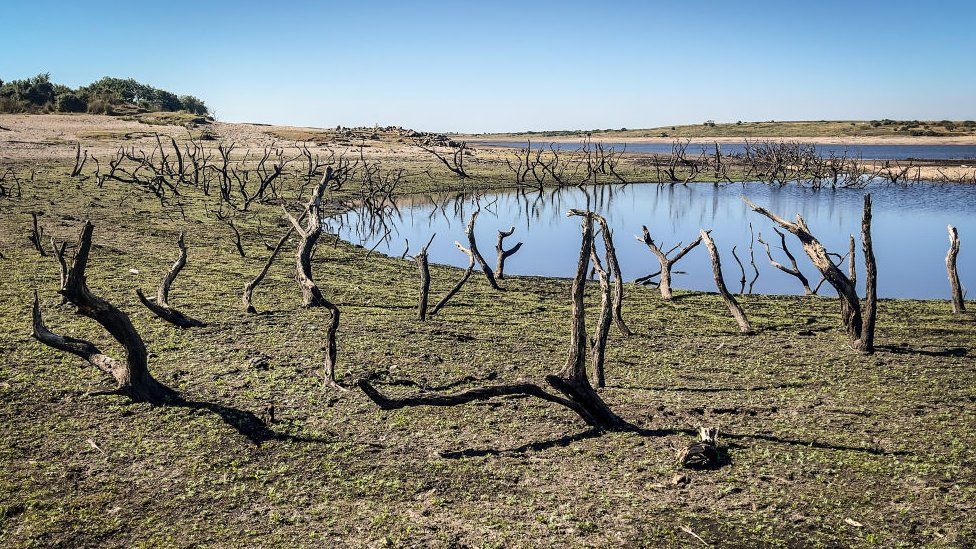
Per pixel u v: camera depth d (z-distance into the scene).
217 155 74.50
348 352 15.84
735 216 49.78
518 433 12.05
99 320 12.08
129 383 12.59
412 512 9.64
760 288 27.98
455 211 50.72
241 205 42.94
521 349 16.84
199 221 35.59
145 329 16.78
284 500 9.91
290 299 20.88
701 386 14.55
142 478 10.38
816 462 10.91
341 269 26.83
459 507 9.77
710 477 10.51
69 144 73.56
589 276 28.91
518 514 9.59
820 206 55.62
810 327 19.62
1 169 51.97
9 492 9.91
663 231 42.84
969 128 199.62
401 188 60.56
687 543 8.95
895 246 37.69
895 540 8.88
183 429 11.82
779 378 15.05
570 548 8.85
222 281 22.72
